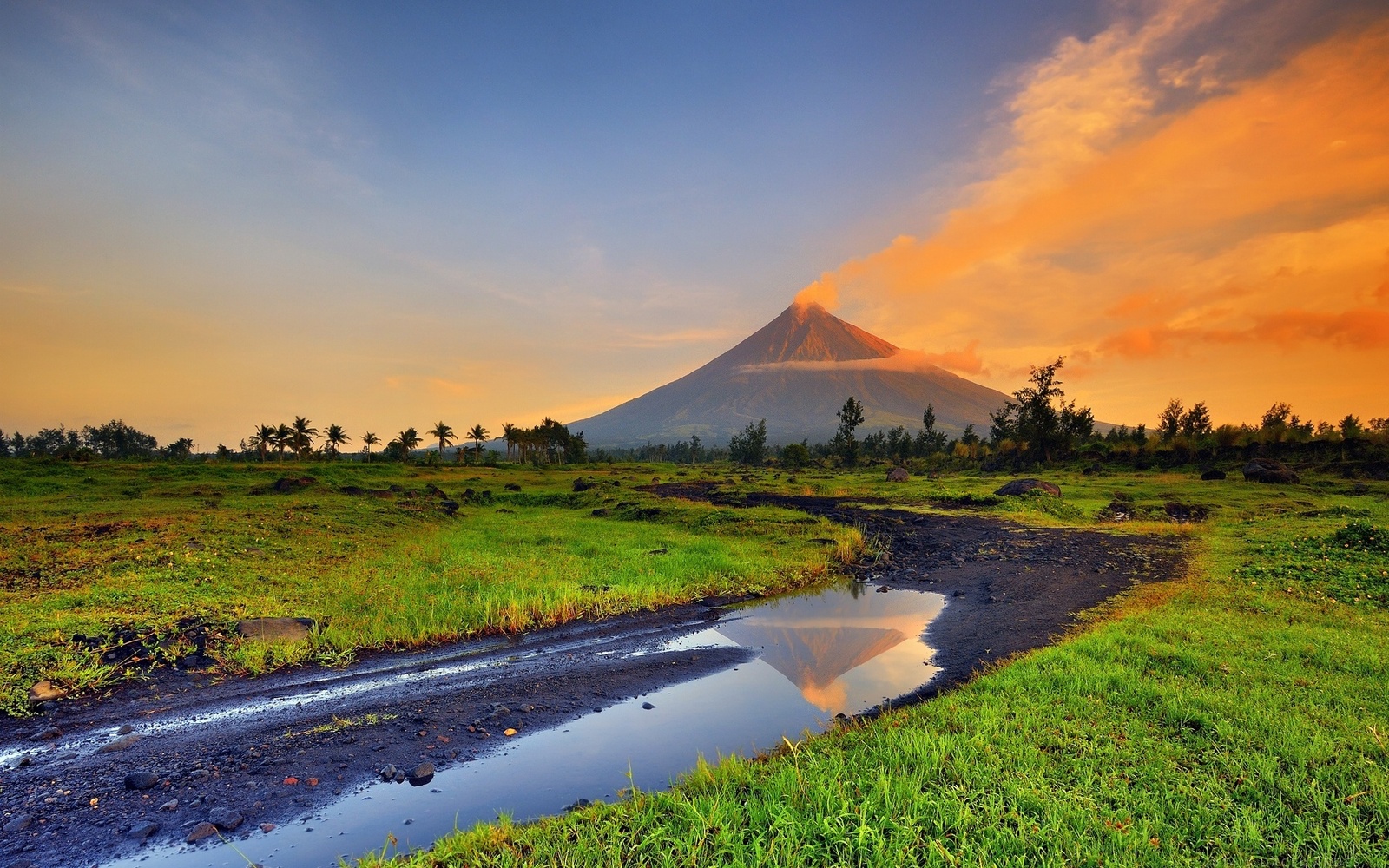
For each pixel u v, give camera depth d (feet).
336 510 95.71
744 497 153.17
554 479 247.29
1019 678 29.32
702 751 25.52
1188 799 18.53
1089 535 83.82
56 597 44.37
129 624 40.11
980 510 120.98
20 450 487.20
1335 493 136.15
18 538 64.03
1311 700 25.31
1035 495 125.29
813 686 33.37
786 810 18.38
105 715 29.86
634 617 49.08
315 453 406.41
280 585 53.16
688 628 46.19
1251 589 46.57
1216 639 33.91
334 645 40.57
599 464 411.95
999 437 334.65
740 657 38.78
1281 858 15.96
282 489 128.57
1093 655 32.30
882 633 43.55
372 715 29.27
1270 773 19.45
